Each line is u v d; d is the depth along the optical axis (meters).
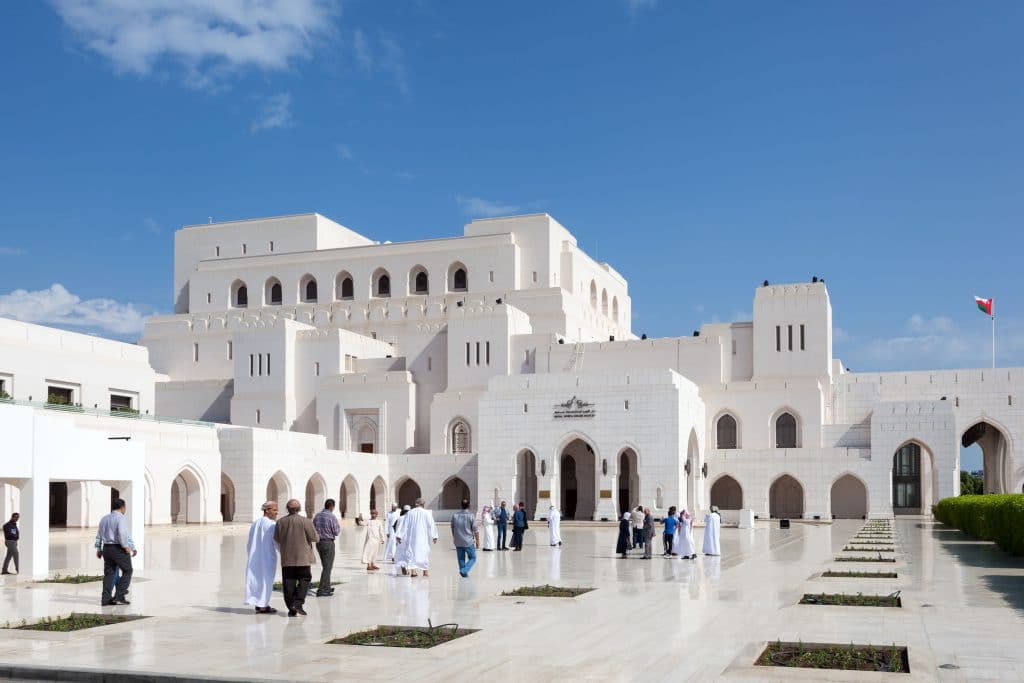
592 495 82.69
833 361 96.69
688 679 14.74
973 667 15.38
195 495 65.19
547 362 88.81
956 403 81.50
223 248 111.81
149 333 107.12
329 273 105.25
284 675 15.15
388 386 90.81
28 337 68.69
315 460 74.00
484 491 75.44
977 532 46.56
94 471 32.44
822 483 76.12
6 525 32.16
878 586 26.86
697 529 65.06
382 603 23.56
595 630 19.22
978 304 84.06
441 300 100.19
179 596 25.28
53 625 19.88
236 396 95.44
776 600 23.98
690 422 75.50
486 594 25.45
